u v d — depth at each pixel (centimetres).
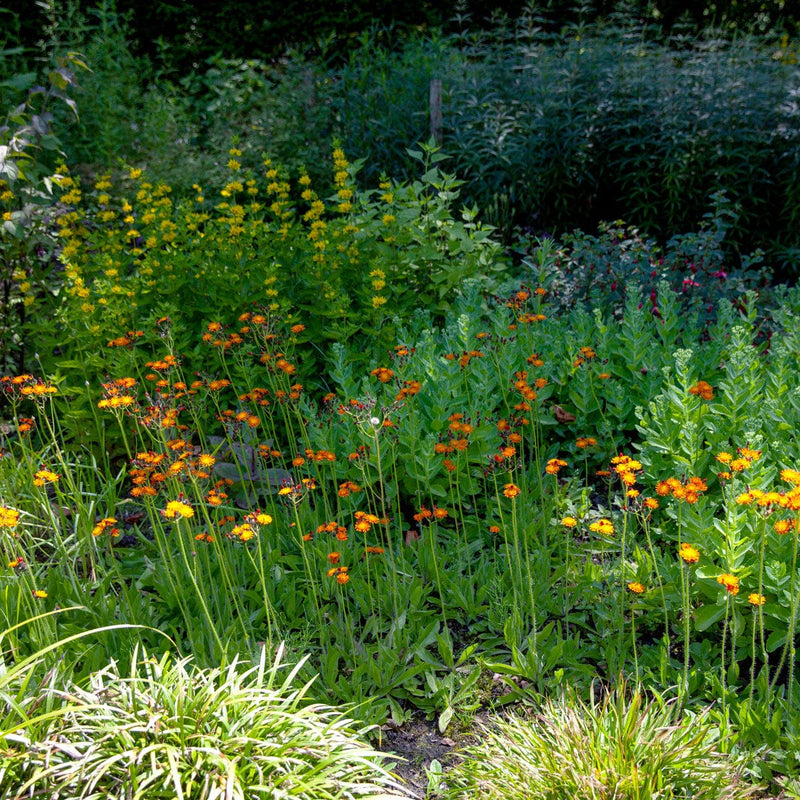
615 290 577
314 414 411
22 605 313
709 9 1201
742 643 306
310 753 238
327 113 869
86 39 1076
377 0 1111
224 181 798
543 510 367
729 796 233
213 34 1111
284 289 505
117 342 417
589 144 788
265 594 297
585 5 1067
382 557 356
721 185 778
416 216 562
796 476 266
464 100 810
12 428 462
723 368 444
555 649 300
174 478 337
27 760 223
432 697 300
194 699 244
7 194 474
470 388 442
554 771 240
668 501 369
